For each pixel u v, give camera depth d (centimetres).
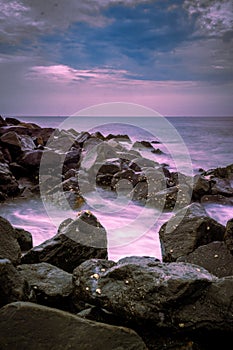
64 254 545
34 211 1121
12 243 518
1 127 2050
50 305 407
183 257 556
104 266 414
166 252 603
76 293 393
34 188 1352
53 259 534
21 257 537
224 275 509
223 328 336
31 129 2111
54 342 304
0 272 353
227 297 348
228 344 347
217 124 8800
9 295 356
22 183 1470
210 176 1661
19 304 326
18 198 1248
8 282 359
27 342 303
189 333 340
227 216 1139
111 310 356
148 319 340
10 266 371
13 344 301
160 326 340
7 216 1073
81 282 390
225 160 2562
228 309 342
